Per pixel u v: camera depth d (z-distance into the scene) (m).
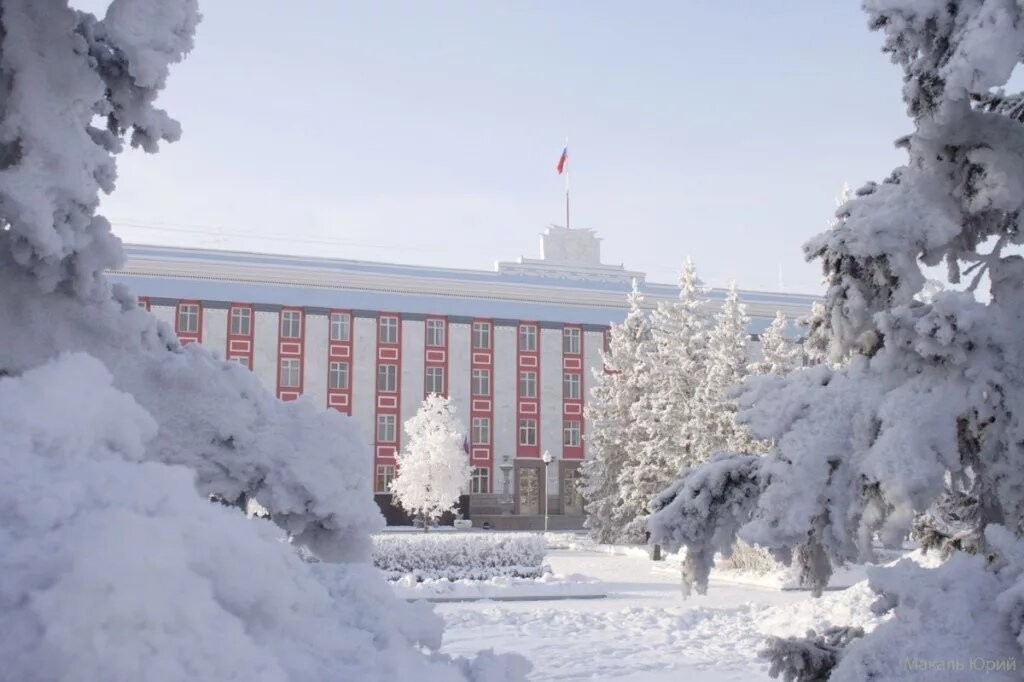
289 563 2.09
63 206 3.11
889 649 3.53
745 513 4.64
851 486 4.00
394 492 57.69
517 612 19.30
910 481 3.74
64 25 3.12
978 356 4.08
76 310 3.42
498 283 64.44
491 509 61.97
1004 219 4.49
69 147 3.09
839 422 4.13
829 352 4.64
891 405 3.99
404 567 27.81
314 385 59.69
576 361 65.44
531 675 12.48
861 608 15.30
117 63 3.44
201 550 1.70
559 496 63.75
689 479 4.82
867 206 4.49
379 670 1.93
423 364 62.31
